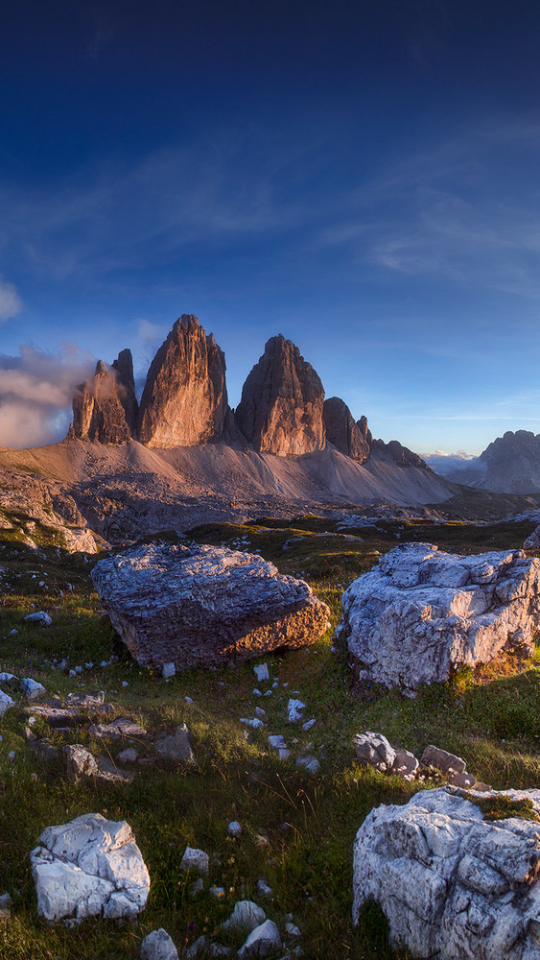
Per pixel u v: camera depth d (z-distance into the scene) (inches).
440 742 503.5
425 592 680.4
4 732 430.0
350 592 784.9
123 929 254.5
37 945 233.8
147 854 306.3
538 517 3474.4
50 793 357.1
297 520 4798.2
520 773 433.1
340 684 673.6
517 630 674.8
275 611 801.6
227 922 265.7
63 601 1186.0
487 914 220.4
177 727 479.5
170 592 783.1
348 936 255.3
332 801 379.6
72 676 755.4
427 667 605.0
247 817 364.5
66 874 265.9
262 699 682.8
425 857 250.5
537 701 553.6
